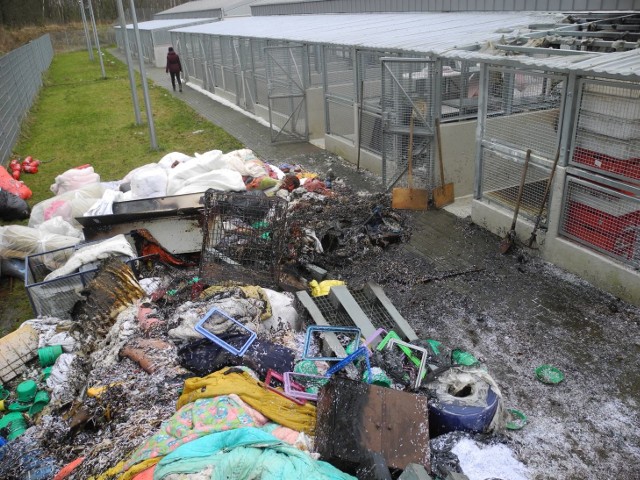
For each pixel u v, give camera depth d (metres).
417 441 3.28
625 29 7.21
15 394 4.58
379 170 9.42
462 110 8.31
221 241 5.69
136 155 12.04
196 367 4.19
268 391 3.75
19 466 3.66
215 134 13.27
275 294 5.12
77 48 41.59
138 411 3.84
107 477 3.20
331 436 3.29
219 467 2.90
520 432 3.94
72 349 4.88
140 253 6.46
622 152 5.11
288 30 13.20
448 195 8.06
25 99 17.25
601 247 5.61
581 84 5.37
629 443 3.83
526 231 6.51
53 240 6.65
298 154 11.09
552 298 5.58
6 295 6.49
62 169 11.38
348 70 10.20
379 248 6.82
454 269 6.28
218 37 16.75
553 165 5.86
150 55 28.61
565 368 4.59
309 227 6.99
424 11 12.52
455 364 4.21
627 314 5.23
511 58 5.90
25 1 43.72
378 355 4.22
